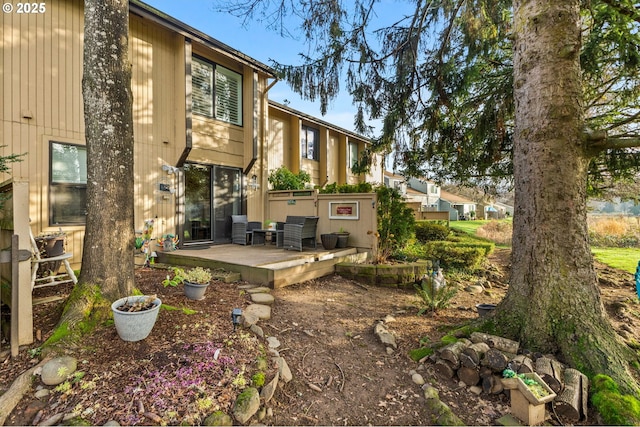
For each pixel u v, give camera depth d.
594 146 3.02
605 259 9.33
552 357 2.75
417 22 5.89
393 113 6.48
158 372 2.25
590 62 5.03
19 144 5.06
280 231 7.25
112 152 3.07
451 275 6.82
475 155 6.82
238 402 2.09
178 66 7.11
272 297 4.26
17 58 5.05
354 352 3.15
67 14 5.58
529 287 3.10
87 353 2.42
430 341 3.26
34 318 3.07
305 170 12.46
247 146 8.57
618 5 4.03
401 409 2.36
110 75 3.07
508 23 5.44
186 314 3.22
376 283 5.90
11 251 2.50
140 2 6.01
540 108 3.08
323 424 2.17
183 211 7.33
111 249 3.04
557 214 3.01
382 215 7.21
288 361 2.87
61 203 5.49
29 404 1.95
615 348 2.71
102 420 1.84
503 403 2.42
